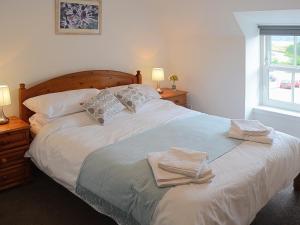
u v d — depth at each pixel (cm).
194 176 193
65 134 285
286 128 406
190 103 488
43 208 271
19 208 271
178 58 486
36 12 333
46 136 289
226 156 232
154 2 440
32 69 341
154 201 184
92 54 390
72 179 247
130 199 198
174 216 173
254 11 350
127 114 345
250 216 205
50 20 345
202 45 450
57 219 255
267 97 441
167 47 488
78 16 366
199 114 350
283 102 425
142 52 451
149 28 452
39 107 313
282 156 246
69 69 371
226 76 432
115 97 348
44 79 351
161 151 238
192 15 413
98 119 315
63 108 322
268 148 247
